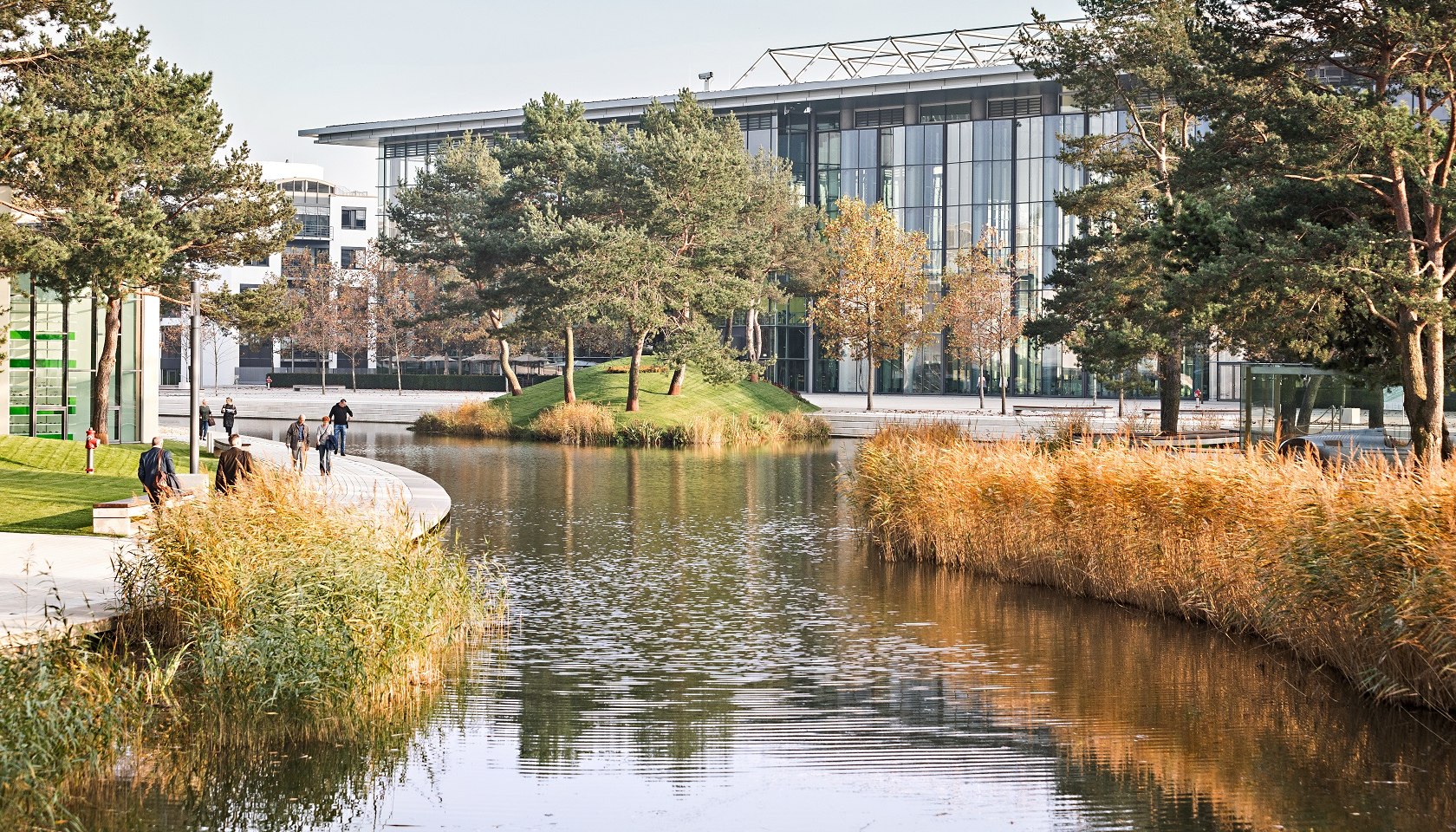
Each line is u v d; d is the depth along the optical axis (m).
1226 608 15.55
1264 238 22.69
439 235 75.69
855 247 70.44
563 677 13.20
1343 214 23.81
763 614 16.83
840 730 11.21
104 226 29.23
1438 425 22.55
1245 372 31.16
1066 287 45.41
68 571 17.00
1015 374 90.75
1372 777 9.84
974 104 91.44
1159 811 9.02
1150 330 37.31
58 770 9.46
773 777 9.85
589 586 18.97
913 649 14.65
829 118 96.19
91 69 29.16
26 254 28.52
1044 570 19.14
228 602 13.66
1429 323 22.02
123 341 41.12
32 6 28.33
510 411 61.44
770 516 28.17
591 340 92.81
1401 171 22.73
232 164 37.44
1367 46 23.16
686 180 59.53
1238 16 24.45
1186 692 12.58
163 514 14.93
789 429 56.94
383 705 11.95
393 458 45.34
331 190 134.25
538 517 27.58
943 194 92.38
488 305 64.88
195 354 26.47
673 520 27.31
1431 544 11.98
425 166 106.62
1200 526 16.27
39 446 34.06
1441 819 8.86
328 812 9.00
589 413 55.81
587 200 61.44
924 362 93.38
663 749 10.57
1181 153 26.80
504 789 9.54
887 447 25.27
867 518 24.89
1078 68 41.72
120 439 41.16
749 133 97.00
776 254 74.19
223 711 11.58
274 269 119.31
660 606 17.41
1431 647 11.47
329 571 13.05
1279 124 22.95
